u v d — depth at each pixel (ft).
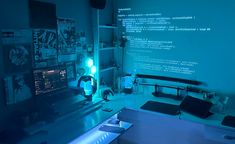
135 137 10.13
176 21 9.13
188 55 9.12
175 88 9.48
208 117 7.78
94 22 9.11
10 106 6.49
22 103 6.76
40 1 7.01
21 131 5.99
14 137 5.84
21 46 6.59
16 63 6.51
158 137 9.50
